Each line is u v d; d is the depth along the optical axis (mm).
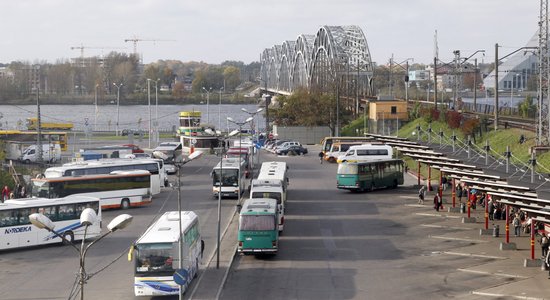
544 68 87688
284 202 67500
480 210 69438
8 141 116938
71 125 145375
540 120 77375
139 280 40031
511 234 57719
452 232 59281
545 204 43312
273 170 72375
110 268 48562
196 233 46125
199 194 81938
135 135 166750
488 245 53938
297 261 49906
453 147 81562
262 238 49344
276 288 42812
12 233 54781
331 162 113375
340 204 73938
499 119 102438
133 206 73875
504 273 45438
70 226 57469
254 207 51156
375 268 47625
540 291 40812
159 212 70875
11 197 71250
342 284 43594
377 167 83562
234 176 77625
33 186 70688
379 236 58156
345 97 182000
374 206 72562
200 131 126750
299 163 112688
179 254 39438
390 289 42312
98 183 72188
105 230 62375
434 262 49062
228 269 47188
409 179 93500
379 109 133125
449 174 64250
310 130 152000
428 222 63844
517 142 83188
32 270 48438
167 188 86500
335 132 150750
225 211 70125
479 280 43969
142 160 81125
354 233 59500
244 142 111875
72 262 50750
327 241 56500
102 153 99375
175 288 40094
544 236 51125
